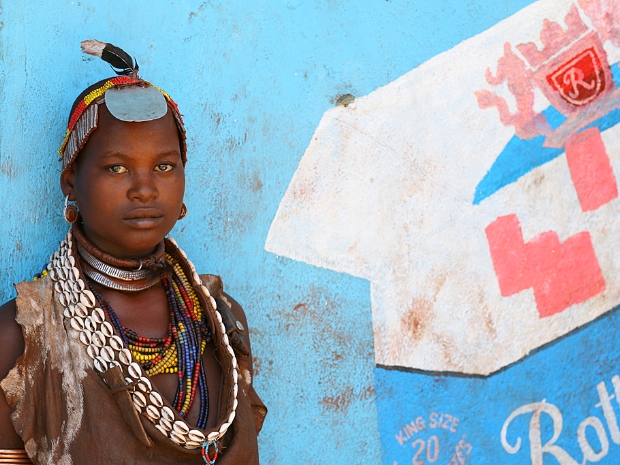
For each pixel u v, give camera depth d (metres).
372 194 2.54
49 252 2.19
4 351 1.87
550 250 2.74
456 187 2.63
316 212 2.48
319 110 2.49
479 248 2.65
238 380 2.03
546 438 2.70
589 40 2.79
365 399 2.50
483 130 2.67
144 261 1.96
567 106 2.77
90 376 1.86
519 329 2.69
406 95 2.58
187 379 1.94
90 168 1.89
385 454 2.52
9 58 2.18
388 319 2.54
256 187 2.42
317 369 2.46
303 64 2.49
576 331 2.77
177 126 2.01
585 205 2.79
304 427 2.43
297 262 2.45
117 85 1.91
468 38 2.66
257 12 2.44
